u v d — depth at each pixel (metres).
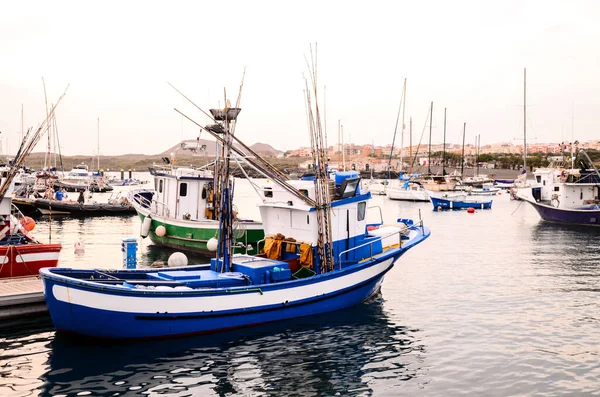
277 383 12.30
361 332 15.80
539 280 23.25
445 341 15.18
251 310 15.40
